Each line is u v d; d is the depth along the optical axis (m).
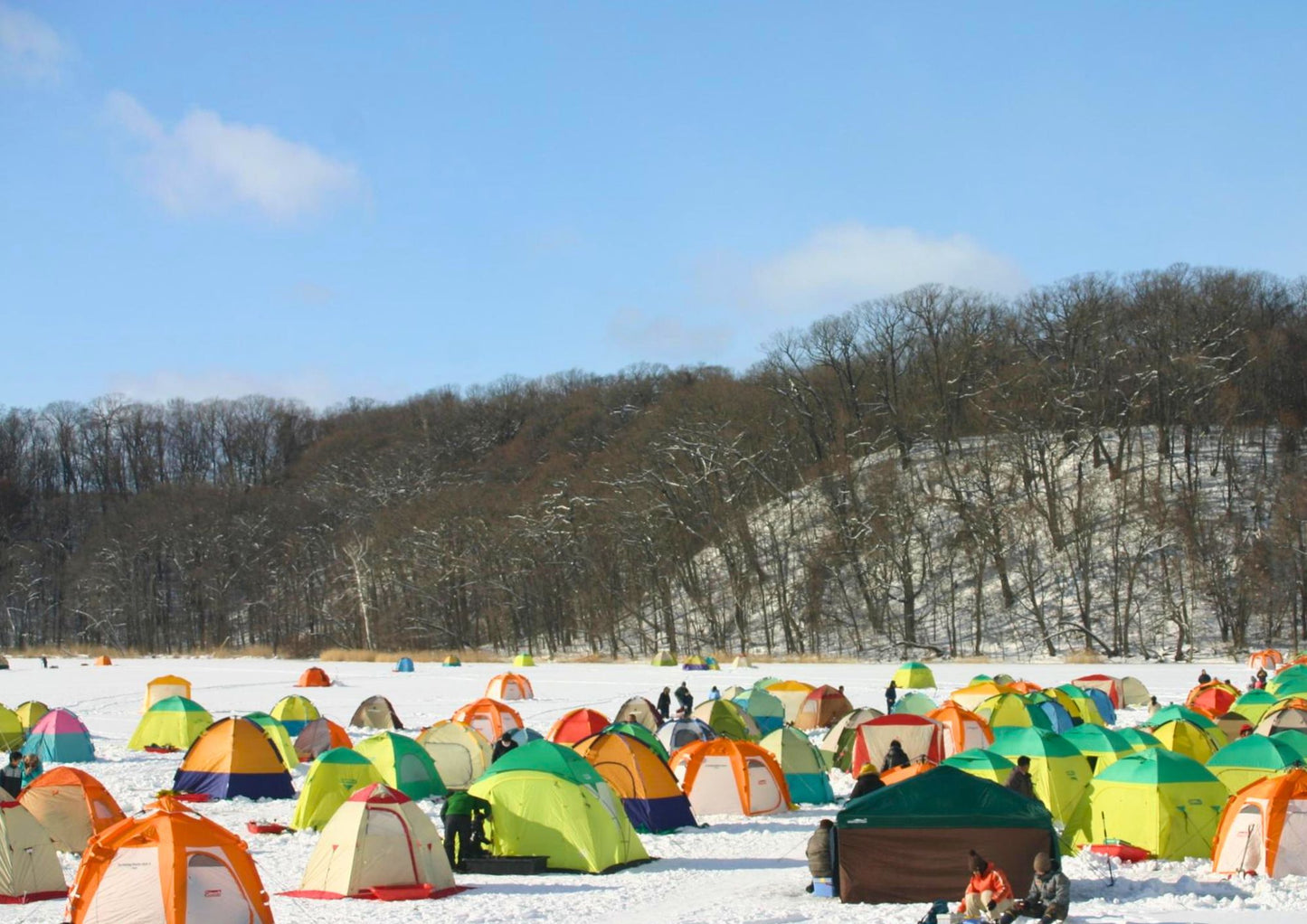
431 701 61.47
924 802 20.38
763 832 28.11
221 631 136.38
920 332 125.69
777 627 111.00
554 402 187.38
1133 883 21.16
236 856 18.28
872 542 104.62
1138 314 117.81
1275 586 90.12
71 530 168.75
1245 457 109.69
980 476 109.00
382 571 126.06
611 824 24.03
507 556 120.88
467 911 19.72
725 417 123.56
